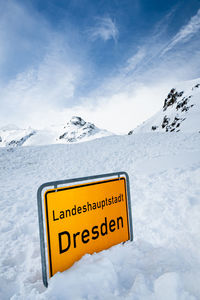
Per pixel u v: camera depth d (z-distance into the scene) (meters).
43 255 1.84
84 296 1.61
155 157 11.98
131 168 9.94
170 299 1.45
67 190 2.07
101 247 2.31
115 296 1.59
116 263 2.11
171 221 3.34
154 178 6.80
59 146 22.64
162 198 4.60
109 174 2.49
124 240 2.57
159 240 2.80
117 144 19.95
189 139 16.75
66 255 1.98
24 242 3.30
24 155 18.44
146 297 1.53
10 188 7.93
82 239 2.14
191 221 3.15
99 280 1.77
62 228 1.98
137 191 5.61
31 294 1.75
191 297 1.43
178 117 79.50
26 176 10.97
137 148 16.67
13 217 4.57
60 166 13.77
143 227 3.35
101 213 2.36
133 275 1.91
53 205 1.94
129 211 2.70
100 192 2.38
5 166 14.53
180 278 1.60
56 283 1.72
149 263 2.12
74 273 1.84
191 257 2.13
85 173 10.71
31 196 6.49
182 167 7.52
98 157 15.45
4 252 2.96
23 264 2.63
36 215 4.66
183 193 4.68
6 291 2.05
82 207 2.18
